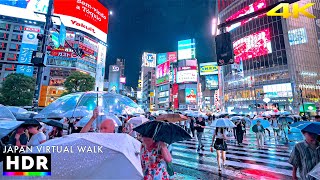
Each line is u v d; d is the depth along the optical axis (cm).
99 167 143
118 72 10806
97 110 349
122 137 196
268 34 5991
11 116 440
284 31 5656
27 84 3853
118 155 154
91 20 7519
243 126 2120
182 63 7738
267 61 5912
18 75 3888
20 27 6053
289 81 5294
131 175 147
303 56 5553
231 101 6750
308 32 5816
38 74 1011
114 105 580
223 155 779
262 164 828
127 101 611
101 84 7950
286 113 1939
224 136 734
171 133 283
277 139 1641
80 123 652
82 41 7100
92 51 7588
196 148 1230
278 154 1035
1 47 5791
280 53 5653
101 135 190
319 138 349
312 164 339
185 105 7212
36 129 447
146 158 292
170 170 288
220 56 657
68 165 142
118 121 651
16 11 5872
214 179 640
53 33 1025
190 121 1795
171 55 12194
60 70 6450
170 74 8638
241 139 1384
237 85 6625
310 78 5444
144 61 13175
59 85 6316
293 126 427
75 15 6869
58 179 136
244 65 6531
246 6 6569
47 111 457
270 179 641
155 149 293
